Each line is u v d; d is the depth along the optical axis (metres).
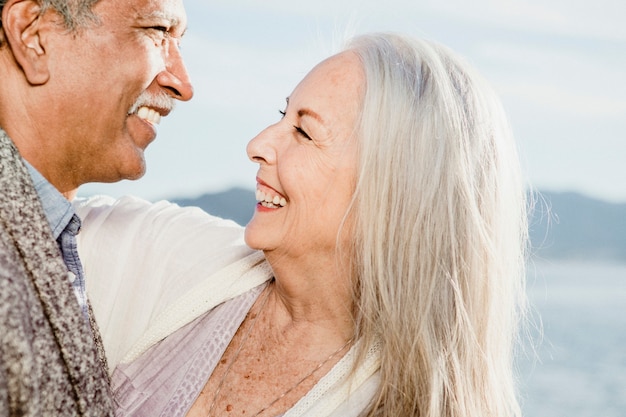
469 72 1.82
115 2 1.58
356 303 1.74
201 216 2.00
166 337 1.78
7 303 1.16
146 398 1.72
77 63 1.56
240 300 1.80
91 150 1.66
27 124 1.57
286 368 1.72
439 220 1.70
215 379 1.73
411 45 1.77
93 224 1.91
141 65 1.65
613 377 8.70
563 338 10.34
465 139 1.74
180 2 1.74
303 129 1.70
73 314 1.28
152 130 1.77
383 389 1.66
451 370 1.70
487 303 1.75
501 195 1.80
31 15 1.51
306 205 1.68
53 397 1.22
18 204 1.27
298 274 1.74
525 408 7.60
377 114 1.68
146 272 1.86
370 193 1.68
